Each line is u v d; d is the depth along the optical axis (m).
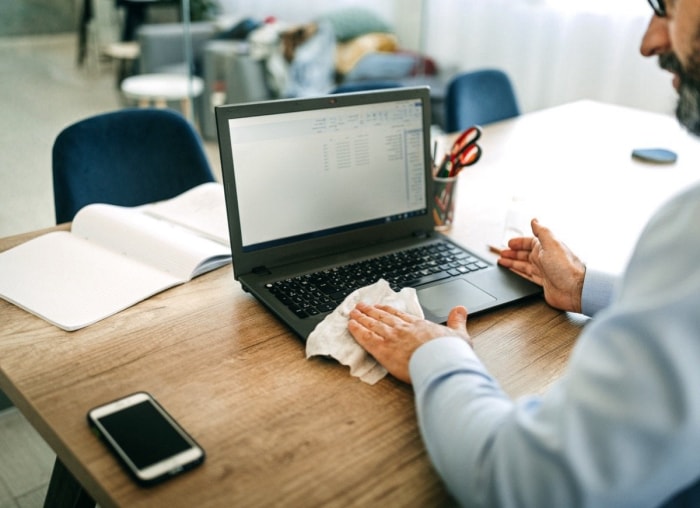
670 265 0.51
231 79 3.71
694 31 0.54
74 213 1.52
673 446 0.49
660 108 3.35
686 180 1.73
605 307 0.99
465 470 0.61
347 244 1.16
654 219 0.54
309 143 1.09
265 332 0.95
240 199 1.04
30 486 1.63
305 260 1.12
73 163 1.52
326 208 1.12
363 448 0.74
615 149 1.99
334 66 4.14
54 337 0.92
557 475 0.52
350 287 1.04
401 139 1.19
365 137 1.15
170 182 1.66
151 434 0.73
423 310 0.99
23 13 2.60
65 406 0.78
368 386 0.84
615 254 1.27
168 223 1.29
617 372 0.50
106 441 0.72
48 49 2.71
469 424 0.64
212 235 1.23
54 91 2.76
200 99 3.57
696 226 0.50
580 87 3.63
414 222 1.23
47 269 1.10
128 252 1.16
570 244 1.30
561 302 1.03
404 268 1.12
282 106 1.05
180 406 0.79
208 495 0.66
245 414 0.78
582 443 0.51
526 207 1.26
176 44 3.29
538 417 0.56
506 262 1.14
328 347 0.88
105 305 1.00
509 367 0.89
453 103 2.27
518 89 3.93
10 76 2.62
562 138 2.08
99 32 2.87
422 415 0.70
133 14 3.02
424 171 1.23
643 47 0.62
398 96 1.17
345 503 0.66
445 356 0.74
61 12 2.70
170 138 1.65
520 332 0.98
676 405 0.48
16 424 1.83
